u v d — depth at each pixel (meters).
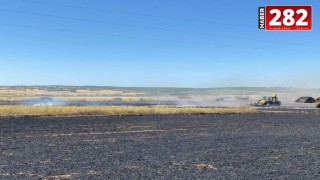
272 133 21.88
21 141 17.44
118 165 11.70
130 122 28.88
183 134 20.95
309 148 15.72
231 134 21.12
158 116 35.59
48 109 37.66
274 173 10.59
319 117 36.59
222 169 11.18
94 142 17.23
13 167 11.29
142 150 14.86
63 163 11.98
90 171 10.77
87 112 36.50
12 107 39.38
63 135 20.03
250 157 13.38
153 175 10.28
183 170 11.00
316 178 9.96
